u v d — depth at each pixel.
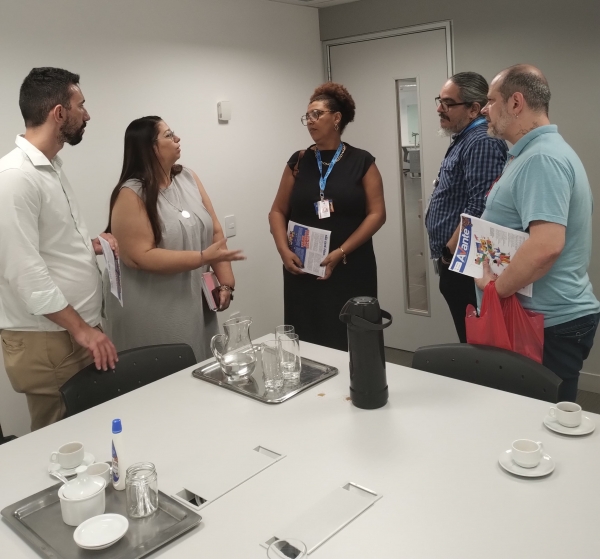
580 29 3.04
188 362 2.12
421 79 3.69
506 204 1.95
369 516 1.15
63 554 1.09
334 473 1.31
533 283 1.96
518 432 1.43
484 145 2.46
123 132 3.02
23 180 1.87
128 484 1.20
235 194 3.66
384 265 4.13
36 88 1.92
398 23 3.70
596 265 3.23
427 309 4.00
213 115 3.47
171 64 3.21
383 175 4.00
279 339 1.79
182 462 1.40
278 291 4.05
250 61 3.64
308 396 1.71
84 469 1.23
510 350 1.86
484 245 1.98
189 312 2.54
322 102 2.79
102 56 2.89
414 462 1.33
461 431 1.45
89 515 1.18
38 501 1.26
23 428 2.80
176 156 2.46
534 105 1.92
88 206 2.92
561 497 1.17
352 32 3.92
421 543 1.06
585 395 3.36
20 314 2.04
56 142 1.99
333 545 1.08
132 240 2.36
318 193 2.88
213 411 1.66
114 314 2.50
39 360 2.09
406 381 1.76
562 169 1.81
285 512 1.18
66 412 1.85
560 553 1.02
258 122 3.75
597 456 1.30
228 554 1.08
